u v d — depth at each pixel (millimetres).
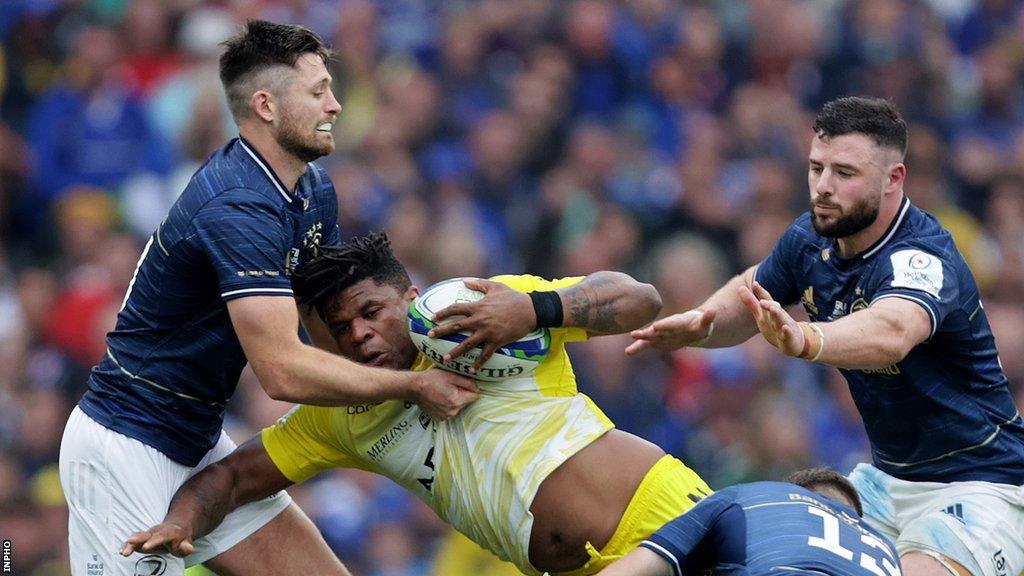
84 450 14008
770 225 31938
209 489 13938
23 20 34500
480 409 13312
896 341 13148
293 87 13555
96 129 32719
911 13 38094
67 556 24594
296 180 13852
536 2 35094
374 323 13359
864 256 14117
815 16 37625
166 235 13562
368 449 13820
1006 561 14344
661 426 26719
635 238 31203
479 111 33438
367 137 32531
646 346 13148
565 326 13109
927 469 14656
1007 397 14641
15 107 33906
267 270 13164
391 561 25109
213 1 34719
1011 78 39000
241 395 26062
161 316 13766
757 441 26703
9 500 24859
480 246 30016
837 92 36625
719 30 36875
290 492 25406
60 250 31172
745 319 15320
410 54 34844
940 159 35344
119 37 34094
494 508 13320
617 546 13266
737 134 34719
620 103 34312
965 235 34281
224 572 14906
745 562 12031
